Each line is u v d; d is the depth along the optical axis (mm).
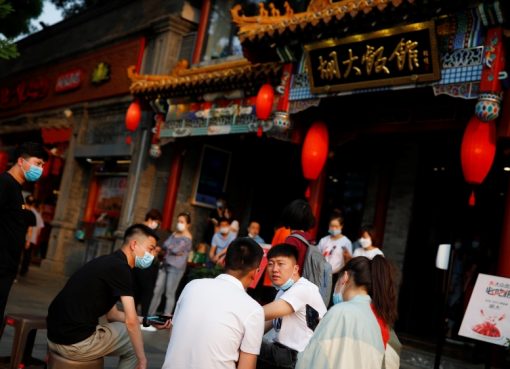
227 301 3250
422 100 8383
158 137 12133
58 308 4000
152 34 14688
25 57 20844
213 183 13000
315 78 8078
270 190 13242
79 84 17000
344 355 2775
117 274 4004
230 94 10648
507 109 6551
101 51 16438
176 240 9336
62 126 17484
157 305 9344
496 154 9062
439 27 6828
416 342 8891
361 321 2861
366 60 7355
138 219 13258
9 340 6078
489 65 6324
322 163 8562
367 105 8992
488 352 5375
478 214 9828
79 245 15430
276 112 8672
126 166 14789
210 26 13406
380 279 3092
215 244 10297
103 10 17266
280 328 4109
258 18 8758
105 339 4074
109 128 15539
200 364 3145
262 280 6020
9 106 20703
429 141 9961
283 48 8445
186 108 11617
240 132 10312
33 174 4746
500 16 6191
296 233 4855
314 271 4672
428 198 10211
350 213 11016
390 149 10500
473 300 5570
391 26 6988
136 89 12164
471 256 9812
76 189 16391
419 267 10070
